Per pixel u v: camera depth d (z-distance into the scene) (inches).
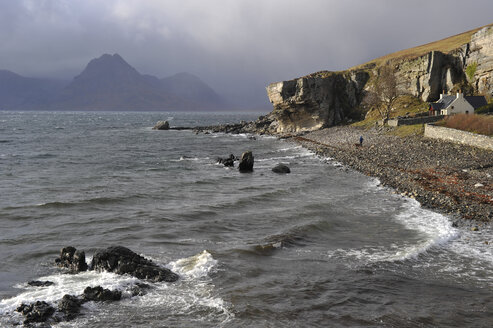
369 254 819.4
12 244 888.9
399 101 4047.7
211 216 1130.0
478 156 1867.6
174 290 656.4
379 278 697.0
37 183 1662.2
